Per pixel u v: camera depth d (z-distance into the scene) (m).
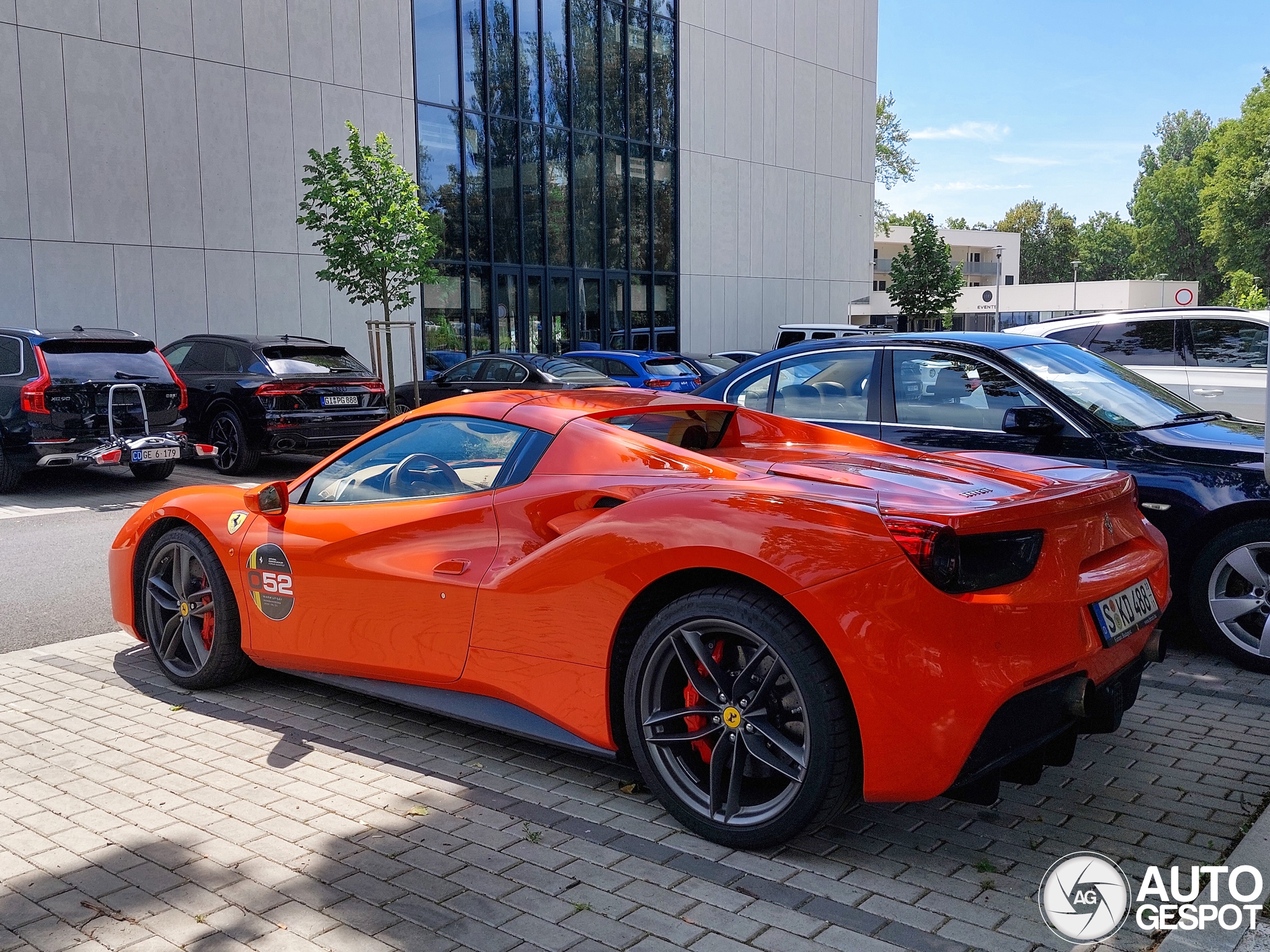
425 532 3.76
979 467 3.66
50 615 6.13
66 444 10.45
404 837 3.16
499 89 22.36
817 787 2.86
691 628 3.06
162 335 16.64
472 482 3.76
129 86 16.08
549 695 3.38
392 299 17.78
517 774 3.66
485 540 3.60
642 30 26.05
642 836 3.16
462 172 21.61
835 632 2.76
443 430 3.95
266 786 3.57
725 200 28.98
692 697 3.21
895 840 3.12
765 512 2.98
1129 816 3.30
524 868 2.96
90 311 15.75
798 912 2.70
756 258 30.22
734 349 29.67
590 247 25.08
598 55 24.84
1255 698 4.46
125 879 2.90
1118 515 3.39
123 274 16.12
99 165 15.77
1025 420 5.12
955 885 2.84
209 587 4.54
